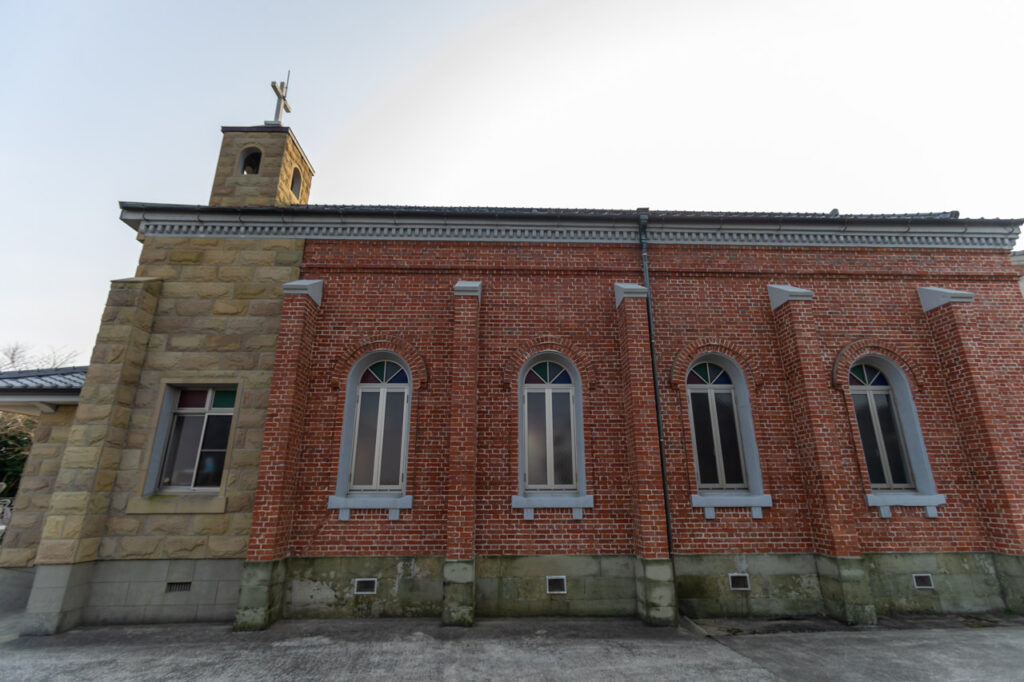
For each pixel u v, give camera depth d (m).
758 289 10.15
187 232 10.01
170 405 9.19
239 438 8.87
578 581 8.42
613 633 7.44
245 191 11.63
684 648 6.80
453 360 8.92
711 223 10.30
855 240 10.44
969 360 9.27
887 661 6.34
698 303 9.99
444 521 8.60
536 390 9.70
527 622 7.93
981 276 10.33
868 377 10.01
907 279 10.32
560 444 9.40
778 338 9.83
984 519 8.91
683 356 9.62
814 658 6.45
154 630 7.62
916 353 9.85
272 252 9.96
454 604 7.80
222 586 8.16
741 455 9.48
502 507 8.70
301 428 8.91
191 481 8.95
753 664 6.23
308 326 9.25
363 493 8.97
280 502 8.07
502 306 9.84
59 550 7.77
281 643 6.97
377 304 9.77
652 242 10.35
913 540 8.78
